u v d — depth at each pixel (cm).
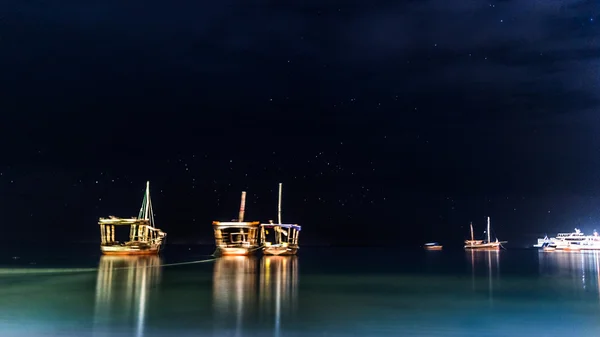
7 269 6594
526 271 7031
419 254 15262
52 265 7369
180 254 12025
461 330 2700
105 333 2525
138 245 9162
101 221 9188
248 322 2845
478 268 7794
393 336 2536
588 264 8662
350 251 18625
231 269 6638
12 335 2475
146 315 3012
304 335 2536
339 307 3400
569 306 3509
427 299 3853
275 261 8600
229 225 9200
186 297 3794
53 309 3192
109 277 5397
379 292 4300
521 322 2912
